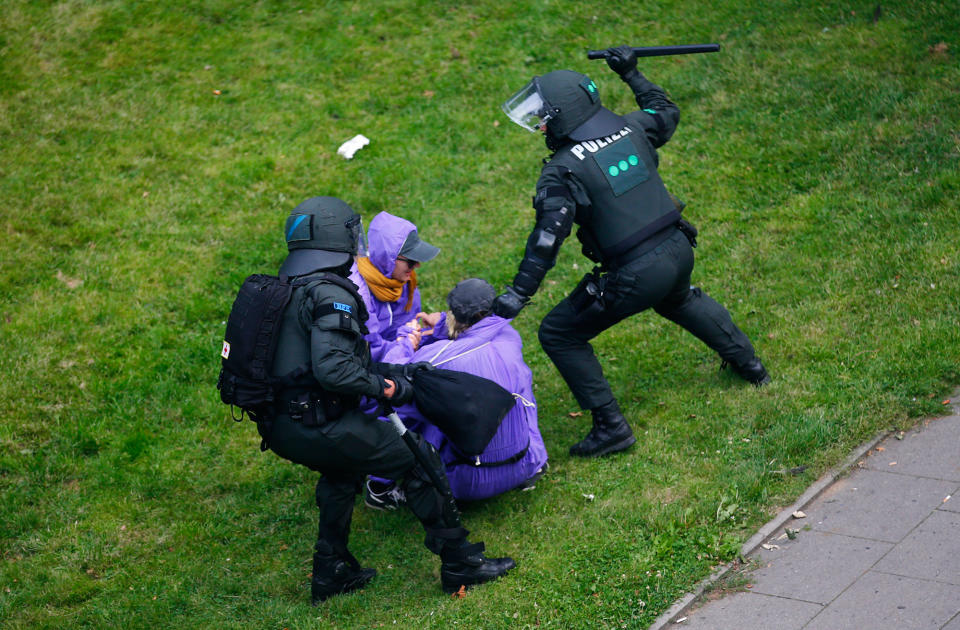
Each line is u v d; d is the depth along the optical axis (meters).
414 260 18.98
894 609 14.44
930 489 17.22
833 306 23.53
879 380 20.39
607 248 18.56
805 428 19.17
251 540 19.27
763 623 14.73
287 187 32.09
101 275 28.19
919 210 26.45
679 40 37.47
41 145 34.00
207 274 28.33
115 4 41.97
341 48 39.44
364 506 19.91
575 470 19.88
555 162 18.30
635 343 24.19
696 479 18.66
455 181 32.03
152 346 25.62
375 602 16.86
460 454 18.09
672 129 19.70
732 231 27.69
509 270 27.70
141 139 34.50
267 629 16.47
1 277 27.97
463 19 40.78
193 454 22.12
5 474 21.70
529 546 17.62
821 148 30.27
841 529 16.62
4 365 24.72
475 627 15.66
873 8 36.53
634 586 16.00
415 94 36.66
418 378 16.73
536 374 23.86
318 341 14.46
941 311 22.31
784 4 38.09
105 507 20.48
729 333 20.77
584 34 39.03
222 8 41.94
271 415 15.25
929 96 31.08
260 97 36.91
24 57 38.75
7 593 18.05
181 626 16.78
